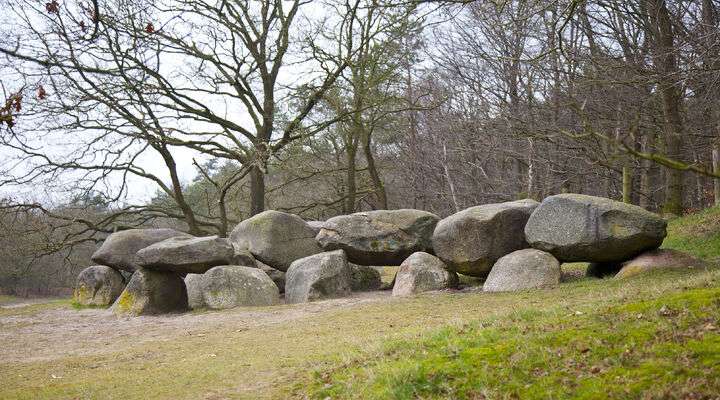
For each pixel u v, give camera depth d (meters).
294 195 41.72
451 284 16.30
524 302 12.42
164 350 11.77
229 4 28.64
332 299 16.55
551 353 6.64
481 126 30.81
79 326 16.20
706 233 18.41
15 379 10.09
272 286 17.20
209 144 28.44
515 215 15.97
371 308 14.14
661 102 21.34
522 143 31.39
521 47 26.92
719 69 14.51
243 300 16.72
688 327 6.61
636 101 20.39
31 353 12.71
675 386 5.51
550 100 25.42
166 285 17.73
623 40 20.47
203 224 30.03
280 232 19.70
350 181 34.78
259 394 7.76
